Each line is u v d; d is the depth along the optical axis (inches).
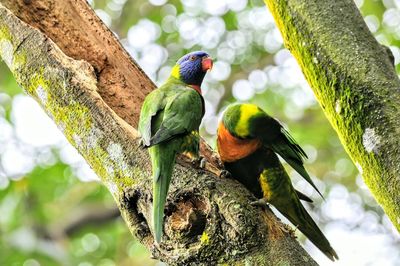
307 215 298.0
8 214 612.7
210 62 363.9
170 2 660.7
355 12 247.1
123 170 243.0
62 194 619.2
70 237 650.2
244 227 214.8
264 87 669.3
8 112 602.2
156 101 274.4
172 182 235.6
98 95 258.2
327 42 239.3
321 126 642.8
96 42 305.7
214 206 222.4
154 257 231.9
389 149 214.8
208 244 217.2
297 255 213.6
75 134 257.1
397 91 224.5
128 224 241.8
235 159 286.0
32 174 592.4
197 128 273.4
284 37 261.1
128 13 669.3
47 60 267.4
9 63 279.9
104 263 627.2
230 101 668.7
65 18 306.2
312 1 249.1
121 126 250.5
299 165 288.0
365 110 223.9
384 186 215.8
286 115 656.4
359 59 232.5
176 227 224.4
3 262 581.9
